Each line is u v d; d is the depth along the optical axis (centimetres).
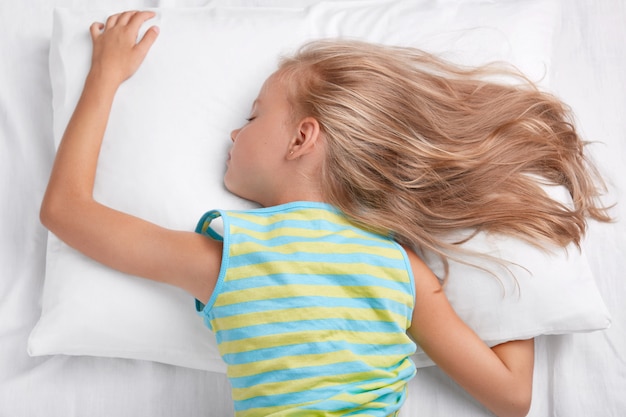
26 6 129
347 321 95
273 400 93
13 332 112
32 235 117
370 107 103
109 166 109
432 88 108
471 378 103
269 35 119
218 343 98
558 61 131
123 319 105
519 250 104
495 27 120
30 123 122
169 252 98
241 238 96
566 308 104
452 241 105
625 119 127
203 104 113
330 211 101
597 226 118
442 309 102
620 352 113
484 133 107
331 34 122
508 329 104
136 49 114
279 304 94
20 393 108
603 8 136
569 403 111
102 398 109
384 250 99
